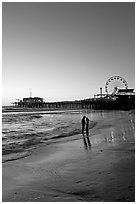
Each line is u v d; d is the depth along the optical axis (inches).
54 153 442.9
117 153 401.1
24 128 1184.8
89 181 257.1
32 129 1114.7
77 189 235.3
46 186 251.3
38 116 2517.2
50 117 2310.5
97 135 690.8
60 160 374.3
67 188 240.4
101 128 920.9
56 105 5182.1
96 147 477.4
